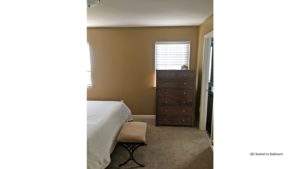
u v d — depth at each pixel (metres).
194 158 2.83
